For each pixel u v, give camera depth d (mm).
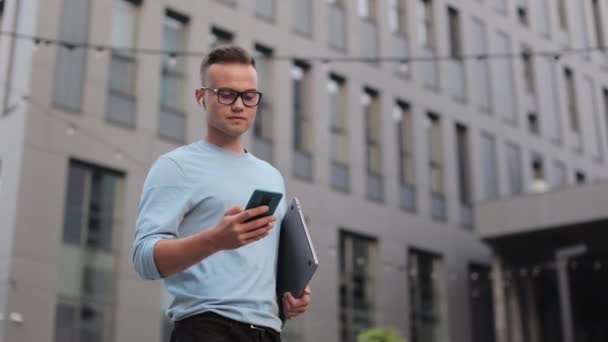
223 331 2207
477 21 24516
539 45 26344
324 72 19703
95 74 15312
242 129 2385
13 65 14844
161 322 15250
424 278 21219
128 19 16156
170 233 2230
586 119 27109
